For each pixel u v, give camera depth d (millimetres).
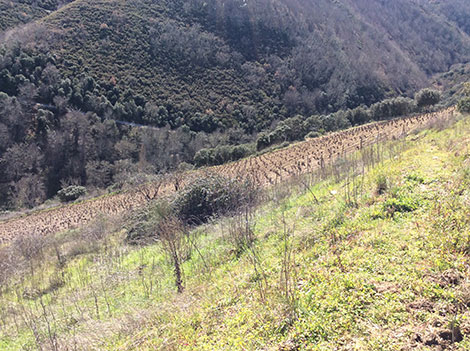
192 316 4238
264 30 78500
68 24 60375
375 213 5145
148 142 46125
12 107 41281
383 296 3186
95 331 5102
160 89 56812
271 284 4137
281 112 60688
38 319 6742
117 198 25703
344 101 65000
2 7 65062
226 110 57281
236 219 7434
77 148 42875
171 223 7812
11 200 35594
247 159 31391
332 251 4465
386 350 2572
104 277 8258
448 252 3551
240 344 3195
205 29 73875
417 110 44594
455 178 5375
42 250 12469
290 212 7531
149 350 3842
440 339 2541
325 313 3191
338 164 12953
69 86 47938
